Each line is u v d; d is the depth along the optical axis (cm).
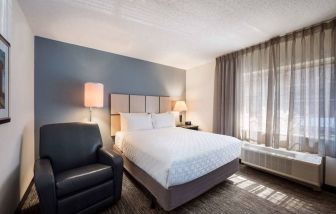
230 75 326
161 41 273
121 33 243
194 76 431
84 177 154
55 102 270
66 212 141
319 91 211
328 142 206
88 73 302
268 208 175
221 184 228
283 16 197
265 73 274
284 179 244
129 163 234
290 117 239
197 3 173
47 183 132
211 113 386
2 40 129
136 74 363
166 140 224
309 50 224
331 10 184
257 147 276
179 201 158
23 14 190
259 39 265
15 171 163
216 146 201
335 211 172
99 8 182
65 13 191
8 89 142
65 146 192
